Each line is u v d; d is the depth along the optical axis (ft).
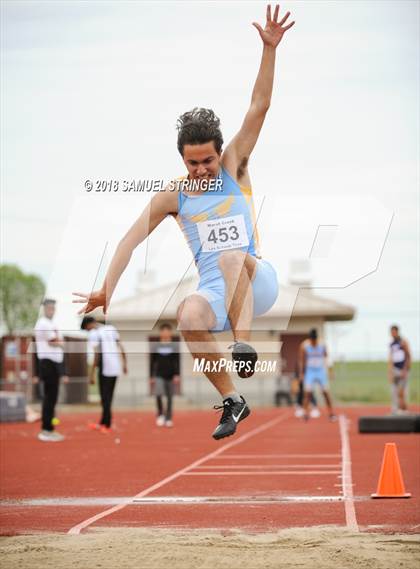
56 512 22.93
